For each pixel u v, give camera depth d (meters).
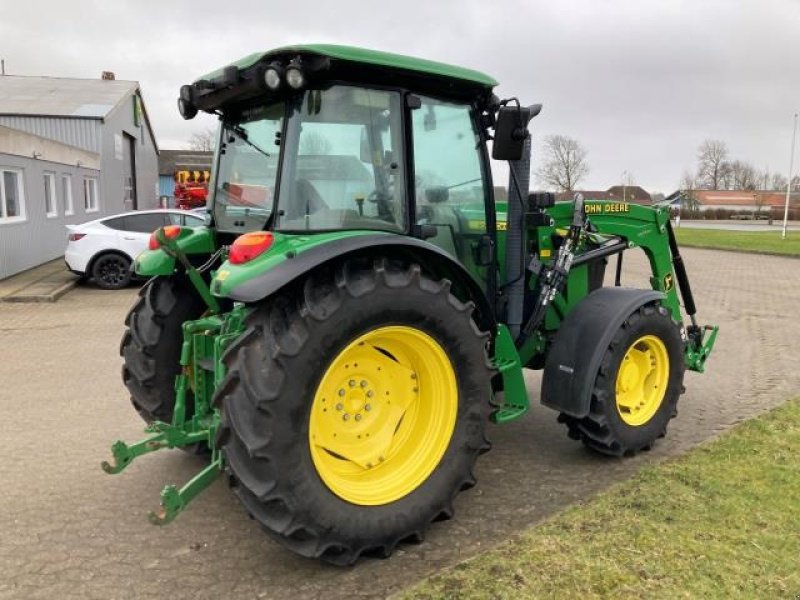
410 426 3.39
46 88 28.69
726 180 79.50
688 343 5.21
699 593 2.72
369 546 3.07
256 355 2.87
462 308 3.28
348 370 3.19
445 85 3.60
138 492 3.96
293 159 3.23
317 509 2.91
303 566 3.13
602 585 2.79
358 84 3.34
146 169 35.59
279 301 2.99
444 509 3.32
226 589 2.96
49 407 5.54
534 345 4.61
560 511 3.58
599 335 4.02
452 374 3.30
